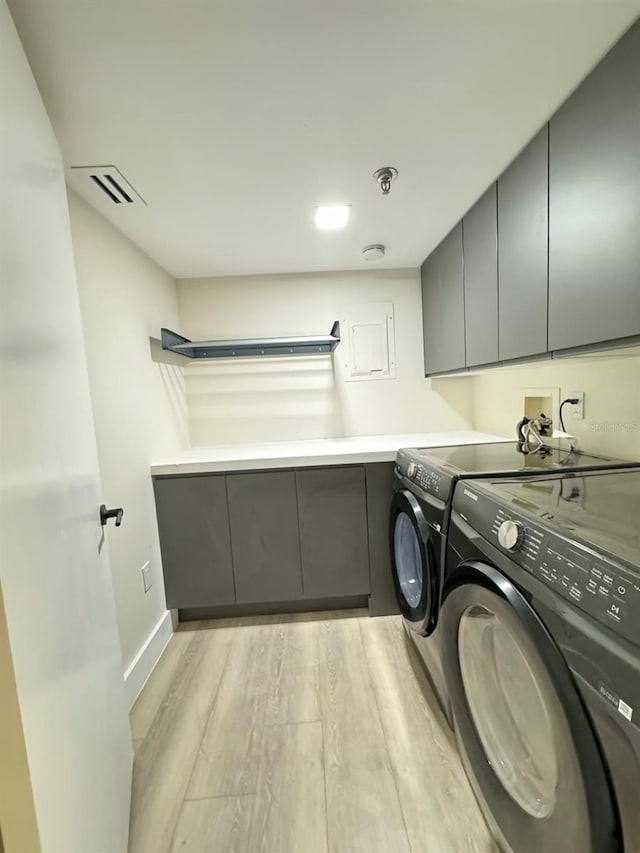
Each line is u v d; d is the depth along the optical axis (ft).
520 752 2.79
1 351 1.84
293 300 8.27
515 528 2.58
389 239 6.67
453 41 2.86
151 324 6.64
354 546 6.54
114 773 3.11
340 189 4.93
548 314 3.98
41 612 2.04
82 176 4.34
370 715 4.54
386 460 6.41
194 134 3.75
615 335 3.13
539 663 2.18
